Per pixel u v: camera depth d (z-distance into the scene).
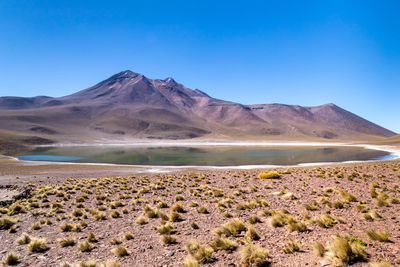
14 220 9.74
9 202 13.62
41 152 78.31
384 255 5.21
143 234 7.97
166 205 12.09
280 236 6.95
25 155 65.62
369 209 9.14
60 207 12.46
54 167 35.34
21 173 28.66
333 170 24.08
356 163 36.69
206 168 35.25
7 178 24.44
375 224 7.38
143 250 6.58
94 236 7.71
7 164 39.09
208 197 13.95
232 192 15.09
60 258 6.24
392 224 7.27
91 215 10.65
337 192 12.82
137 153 74.19
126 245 7.02
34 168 33.78
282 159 51.56
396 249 5.46
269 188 15.92
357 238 6.12
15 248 7.02
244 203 11.11
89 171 30.94
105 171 31.14
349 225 7.39
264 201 11.12
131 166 37.94
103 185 19.33
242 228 7.72
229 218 9.36
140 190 15.84
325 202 10.74
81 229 8.66
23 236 7.54
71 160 50.59
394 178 16.98
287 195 12.25
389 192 12.16
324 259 5.24
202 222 8.98
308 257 5.46
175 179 22.39
